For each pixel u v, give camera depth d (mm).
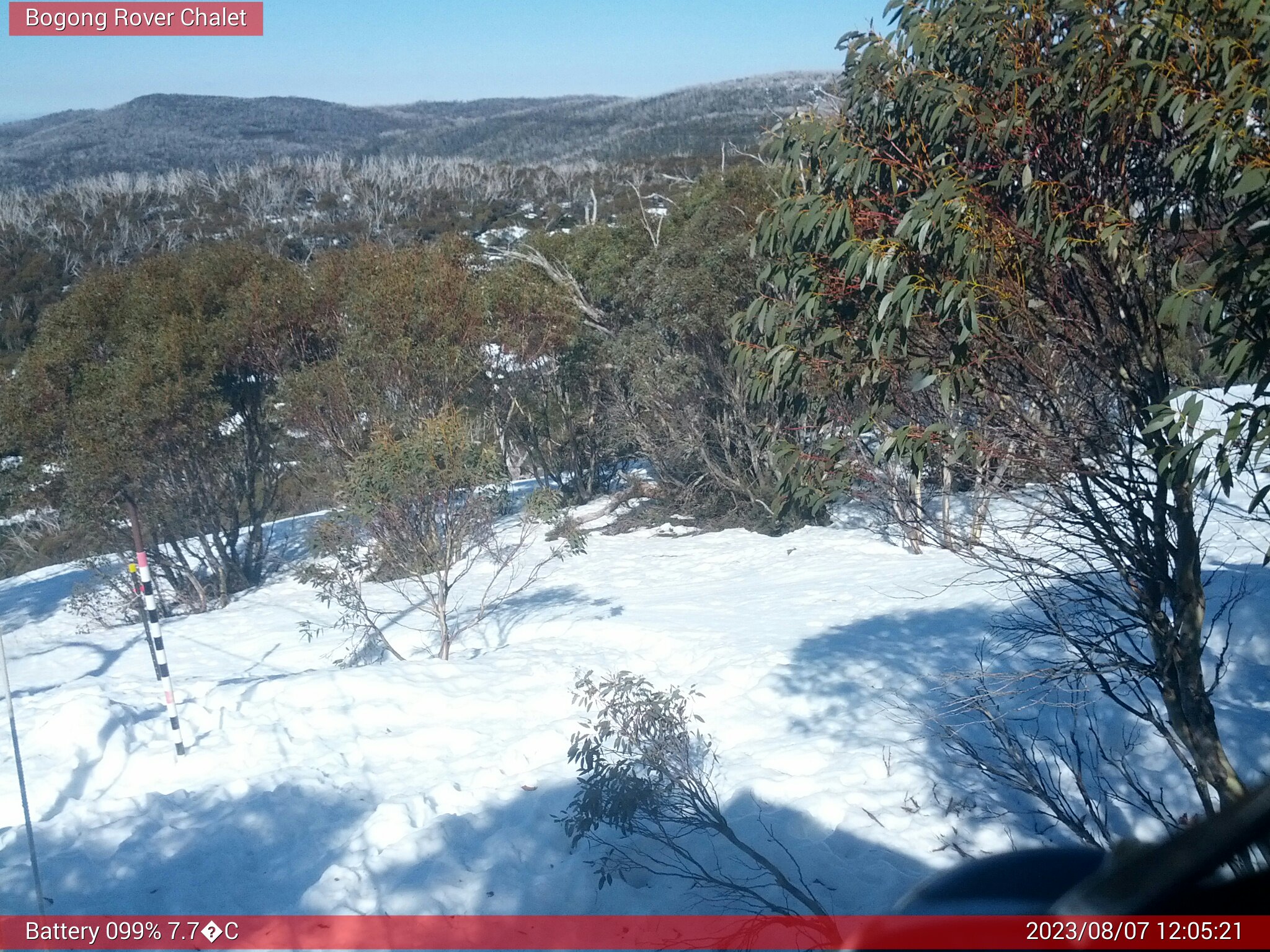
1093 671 4836
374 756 8070
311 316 21422
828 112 4512
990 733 6898
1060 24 3965
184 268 21875
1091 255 3883
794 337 4363
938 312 3801
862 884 5336
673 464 21484
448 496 11539
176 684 10734
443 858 5934
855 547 16641
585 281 23359
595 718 8297
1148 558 4242
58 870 5906
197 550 23125
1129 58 3648
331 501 17984
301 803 6902
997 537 5066
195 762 7934
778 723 8242
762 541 18234
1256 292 3264
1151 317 3961
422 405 20109
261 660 13297
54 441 19250
